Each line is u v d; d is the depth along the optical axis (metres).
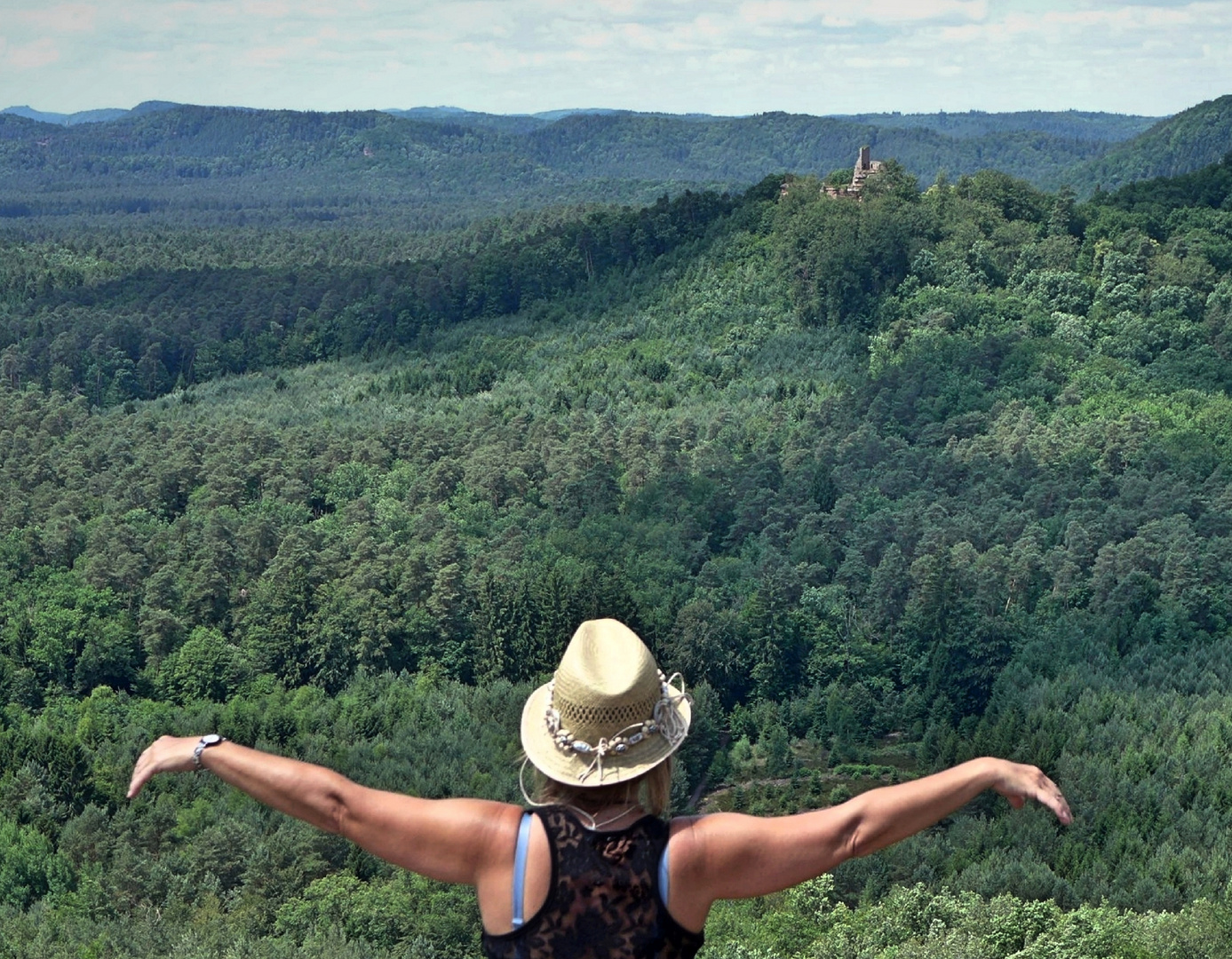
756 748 116.62
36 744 99.06
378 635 131.75
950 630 127.81
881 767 113.94
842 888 78.50
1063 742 100.69
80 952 68.50
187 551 154.88
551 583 128.50
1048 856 81.12
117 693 129.00
